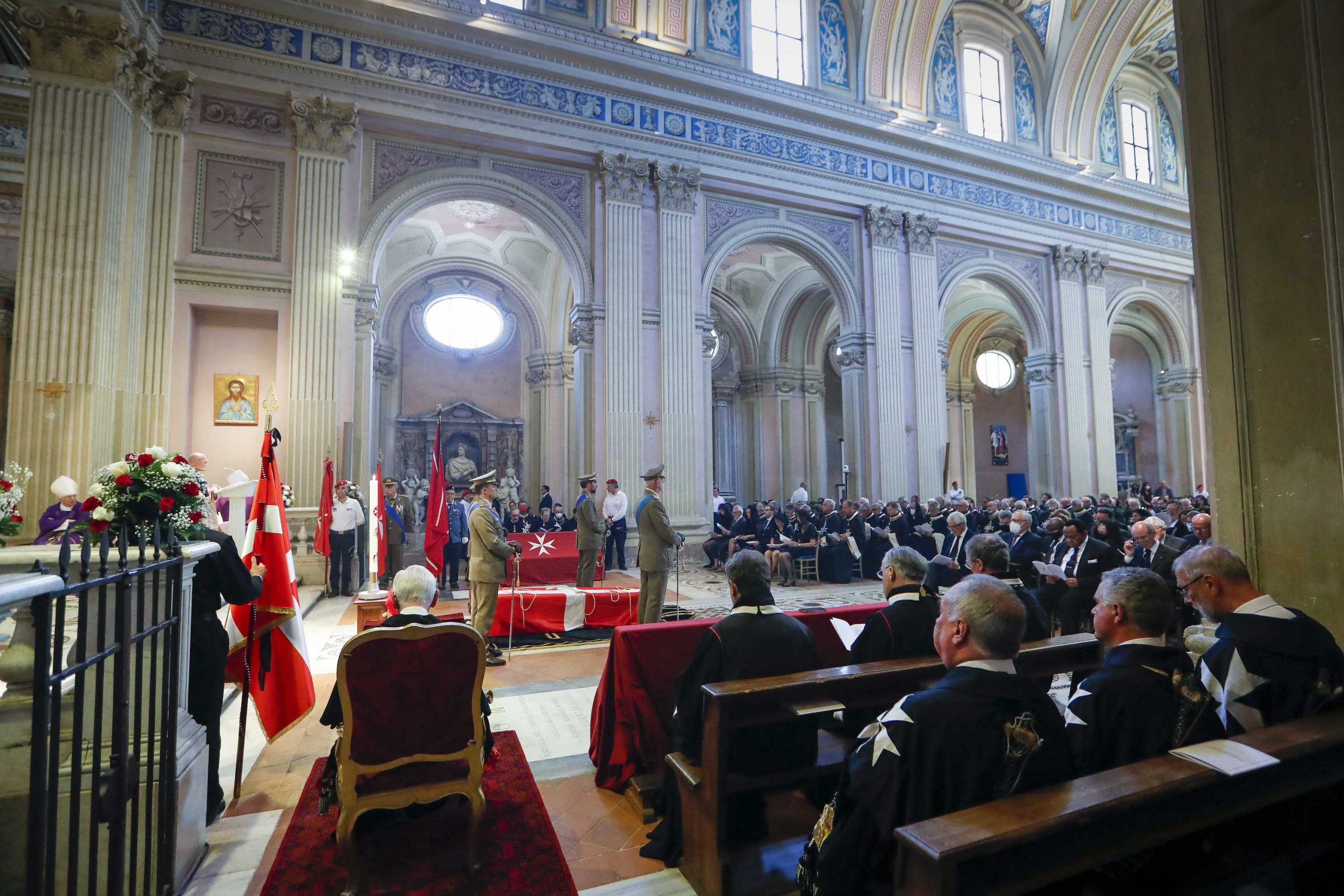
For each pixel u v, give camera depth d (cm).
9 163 1051
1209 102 342
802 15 1398
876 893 171
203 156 979
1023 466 2423
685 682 285
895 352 1403
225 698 477
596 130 1188
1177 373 1888
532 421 1859
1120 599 206
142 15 912
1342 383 286
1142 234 1738
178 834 268
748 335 2081
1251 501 321
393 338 1791
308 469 970
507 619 682
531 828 311
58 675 180
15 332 829
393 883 267
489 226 1669
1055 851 143
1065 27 1587
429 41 1080
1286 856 188
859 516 1141
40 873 167
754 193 1318
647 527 669
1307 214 303
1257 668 213
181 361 952
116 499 268
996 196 1553
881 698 270
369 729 271
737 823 293
